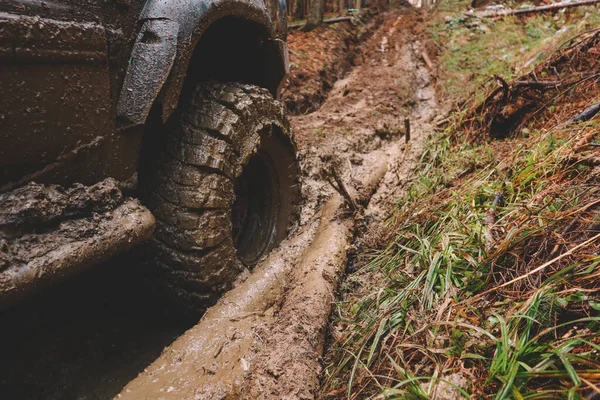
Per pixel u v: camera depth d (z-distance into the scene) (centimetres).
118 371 192
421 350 163
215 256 213
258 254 261
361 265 261
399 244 249
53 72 150
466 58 680
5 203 145
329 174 358
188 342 189
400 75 663
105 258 167
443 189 300
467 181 286
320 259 244
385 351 173
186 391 164
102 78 168
